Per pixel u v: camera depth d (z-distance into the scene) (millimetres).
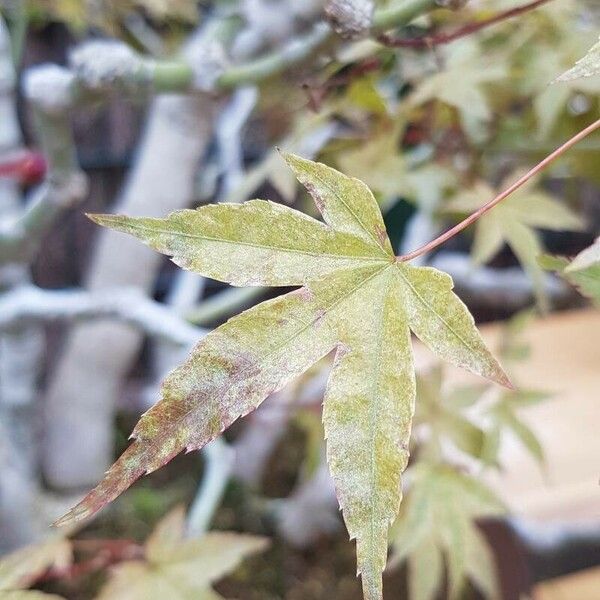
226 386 127
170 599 197
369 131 274
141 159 350
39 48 439
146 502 407
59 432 375
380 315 133
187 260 130
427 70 260
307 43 196
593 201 452
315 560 385
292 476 458
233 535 211
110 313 263
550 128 256
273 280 131
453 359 133
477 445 235
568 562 288
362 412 130
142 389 503
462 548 213
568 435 316
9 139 260
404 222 415
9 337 300
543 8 247
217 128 396
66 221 524
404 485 235
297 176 137
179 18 300
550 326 446
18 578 197
